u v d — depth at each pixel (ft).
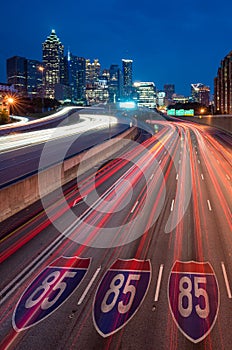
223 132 315.58
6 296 39.63
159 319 34.81
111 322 34.47
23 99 607.78
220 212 72.84
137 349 30.55
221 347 30.71
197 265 47.21
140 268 46.57
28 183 78.48
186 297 38.78
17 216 69.87
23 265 47.65
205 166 140.36
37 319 35.17
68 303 38.04
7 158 145.89
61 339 31.99
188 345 30.96
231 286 41.19
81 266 47.42
